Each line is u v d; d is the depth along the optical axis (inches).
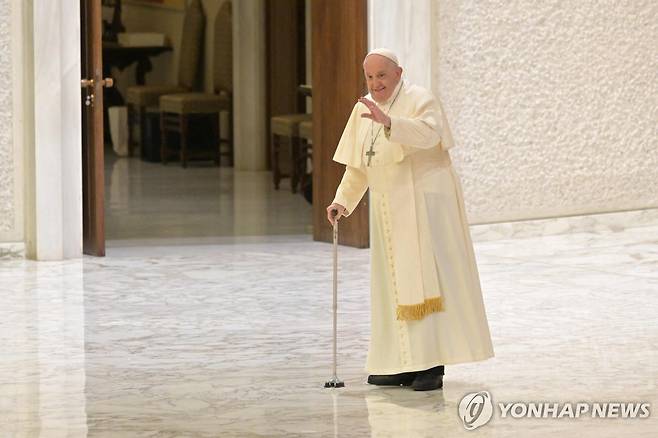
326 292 1091.3
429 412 722.2
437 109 745.6
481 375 808.9
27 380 798.5
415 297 738.2
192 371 820.6
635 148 1489.9
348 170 783.1
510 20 1396.4
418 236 741.3
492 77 1392.7
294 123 1763.0
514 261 1255.5
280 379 799.7
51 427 694.5
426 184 747.4
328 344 898.7
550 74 1425.9
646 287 1109.7
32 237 1245.1
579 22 1438.2
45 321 974.4
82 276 1167.0
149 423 701.3
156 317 989.8
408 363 745.0
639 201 1498.5
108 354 868.0
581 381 792.9
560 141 1439.5
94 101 1253.1
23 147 1239.5
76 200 1258.0
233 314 1000.9
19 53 1228.5
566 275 1173.1
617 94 1471.5
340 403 741.9
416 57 1334.9
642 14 1480.1
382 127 753.0
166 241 1384.1
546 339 911.0
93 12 1238.3
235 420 706.2
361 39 1300.4
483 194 1397.6
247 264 1235.9
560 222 1441.9
